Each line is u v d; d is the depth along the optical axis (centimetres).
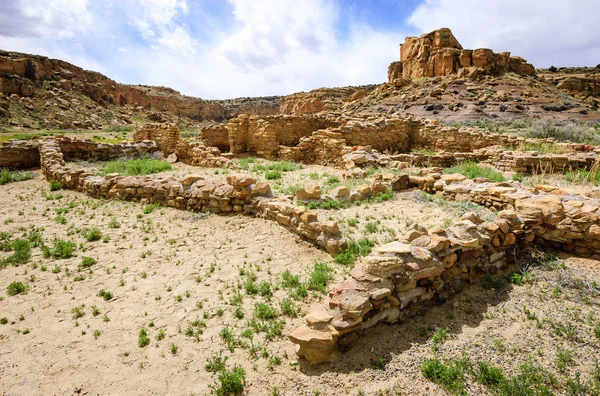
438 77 5803
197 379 337
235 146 1897
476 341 376
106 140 2912
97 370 353
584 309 425
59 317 443
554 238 562
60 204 930
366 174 1088
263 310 430
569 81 5912
